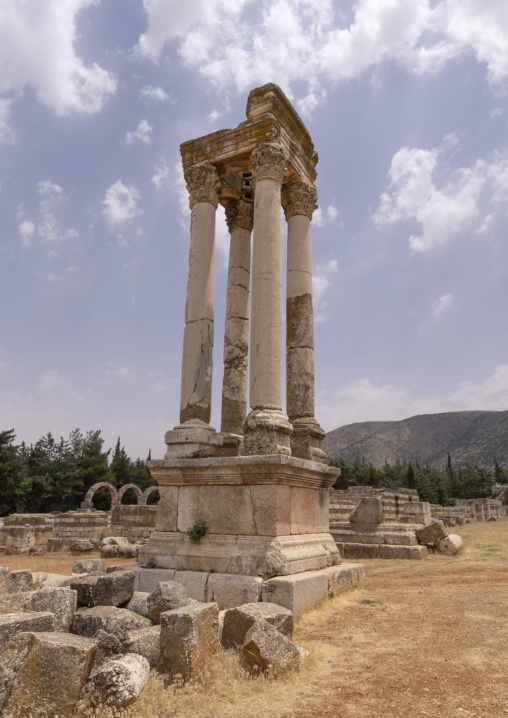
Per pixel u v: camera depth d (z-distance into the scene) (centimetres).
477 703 536
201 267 1262
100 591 817
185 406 1187
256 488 1009
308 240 1416
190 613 589
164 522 1095
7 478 5688
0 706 466
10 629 572
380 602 1077
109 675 500
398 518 3422
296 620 874
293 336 1355
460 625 870
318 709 521
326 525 1233
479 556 1978
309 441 1253
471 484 11306
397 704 534
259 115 1301
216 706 513
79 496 6869
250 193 1548
